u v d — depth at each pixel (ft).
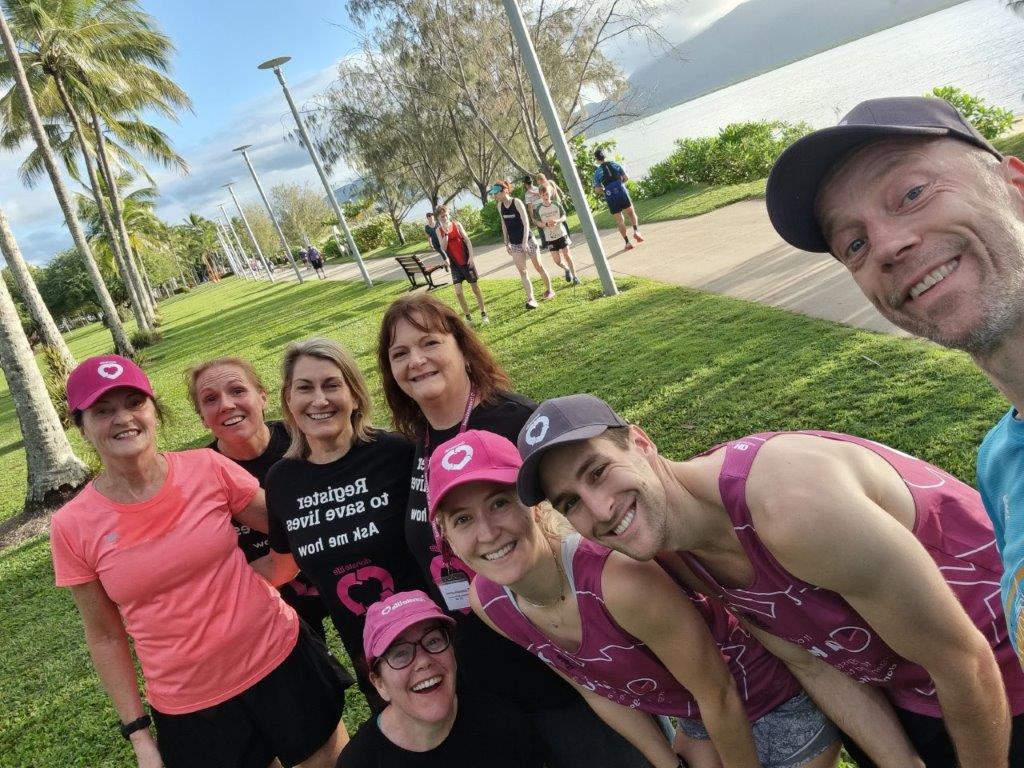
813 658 6.03
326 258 176.04
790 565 4.85
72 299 241.96
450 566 7.45
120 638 8.63
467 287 47.98
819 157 3.90
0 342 29.50
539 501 5.46
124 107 96.53
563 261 46.09
